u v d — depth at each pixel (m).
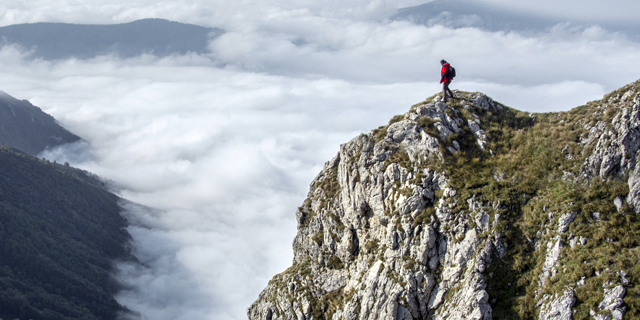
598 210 38.56
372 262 49.03
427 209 44.47
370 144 52.28
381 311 43.75
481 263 39.69
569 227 38.69
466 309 38.62
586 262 36.16
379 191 48.91
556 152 44.12
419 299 42.00
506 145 47.44
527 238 39.75
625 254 35.28
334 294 54.28
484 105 53.41
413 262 43.22
